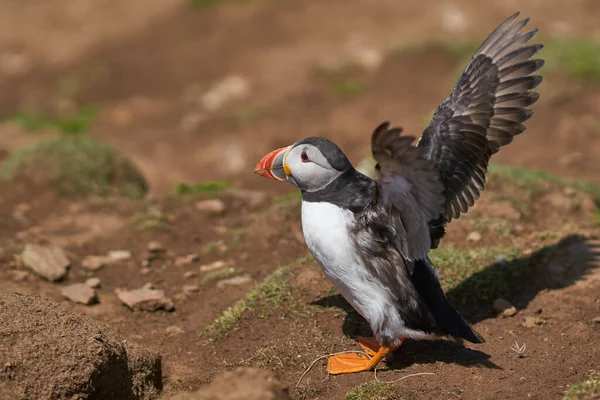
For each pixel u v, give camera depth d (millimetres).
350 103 19000
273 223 12336
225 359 8922
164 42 25234
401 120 17281
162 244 12234
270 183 16391
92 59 24625
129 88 22672
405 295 8125
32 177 14375
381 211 7820
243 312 9594
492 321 9305
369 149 16469
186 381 8531
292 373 8469
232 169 17172
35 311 7738
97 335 7664
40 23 27406
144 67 23766
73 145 14867
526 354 8531
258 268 11156
